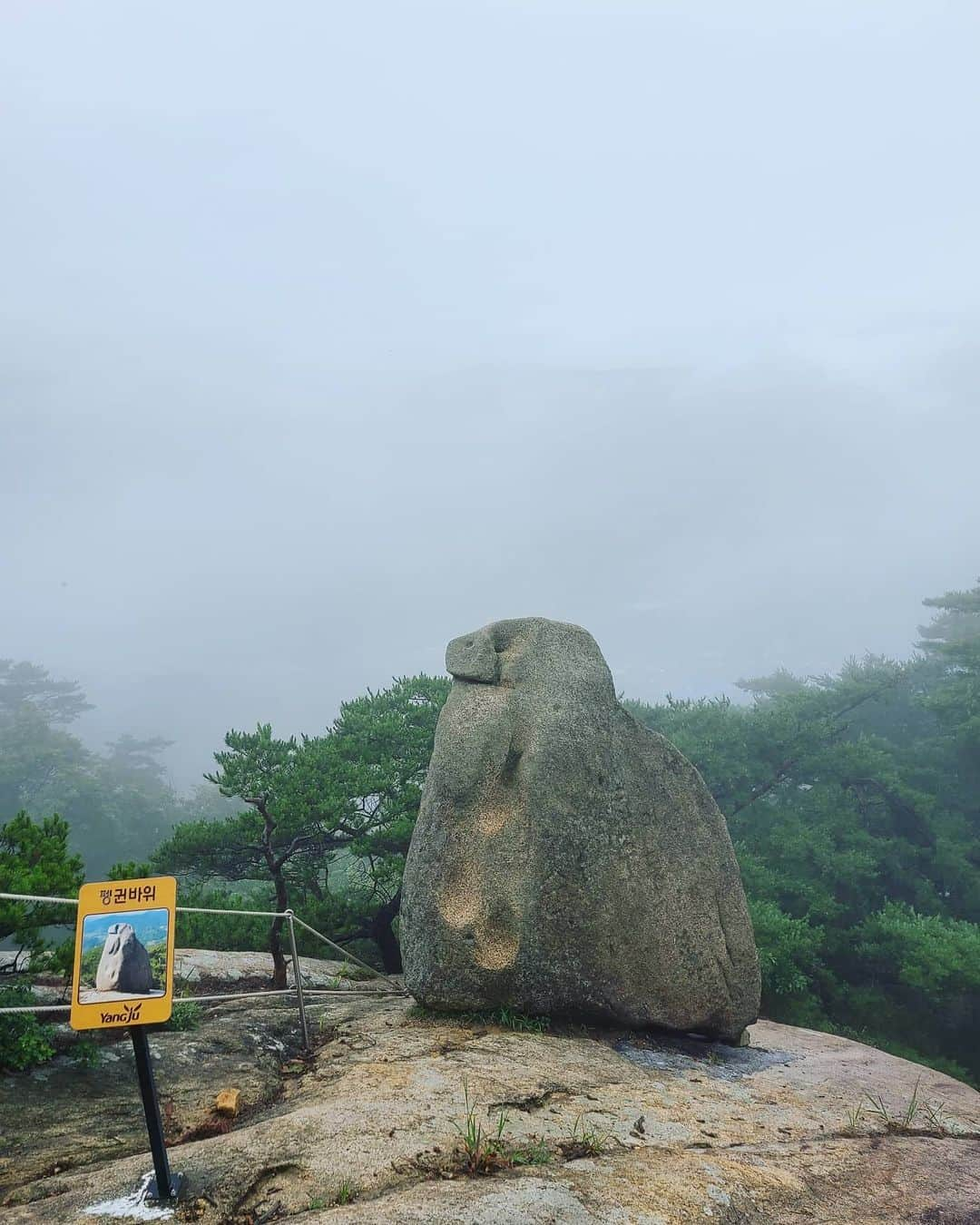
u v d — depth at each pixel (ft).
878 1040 59.93
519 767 29.45
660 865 30.63
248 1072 23.84
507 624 32.09
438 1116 19.04
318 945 47.19
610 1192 16.49
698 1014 30.37
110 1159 18.17
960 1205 18.88
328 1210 14.99
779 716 79.77
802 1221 17.02
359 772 48.98
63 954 24.57
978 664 96.02
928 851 80.43
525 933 27.81
